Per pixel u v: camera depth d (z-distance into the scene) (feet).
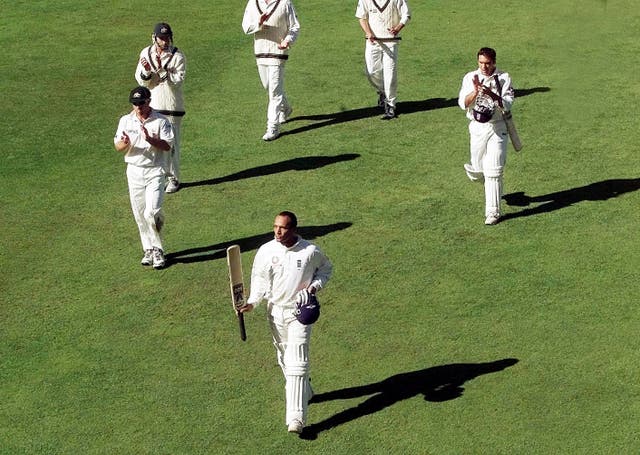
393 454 92.68
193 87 177.58
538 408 97.30
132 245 129.29
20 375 105.09
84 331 111.86
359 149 152.15
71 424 97.96
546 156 146.72
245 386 102.32
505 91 126.31
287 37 151.53
